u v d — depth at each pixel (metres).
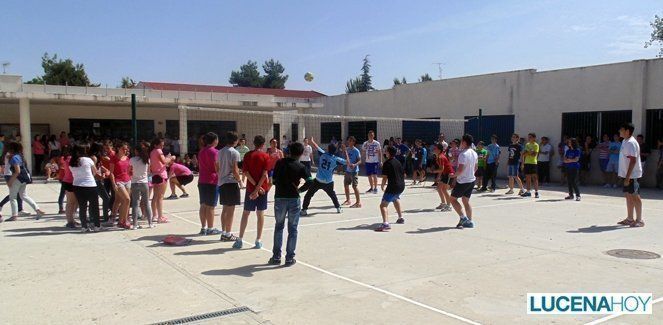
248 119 28.14
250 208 7.84
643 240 8.63
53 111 24.22
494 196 14.94
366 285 6.05
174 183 14.31
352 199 14.21
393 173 9.48
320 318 4.98
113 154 9.38
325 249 7.92
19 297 5.54
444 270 6.71
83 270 6.61
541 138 19.41
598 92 18.25
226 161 8.26
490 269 6.77
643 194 15.48
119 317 4.97
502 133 21.55
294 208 6.98
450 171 11.91
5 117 23.36
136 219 9.48
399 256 7.46
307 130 31.94
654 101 16.89
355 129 29.59
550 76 19.72
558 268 6.83
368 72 79.75
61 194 11.30
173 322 4.85
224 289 5.87
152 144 10.05
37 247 7.91
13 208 10.37
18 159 10.30
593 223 10.31
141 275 6.41
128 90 23.03
